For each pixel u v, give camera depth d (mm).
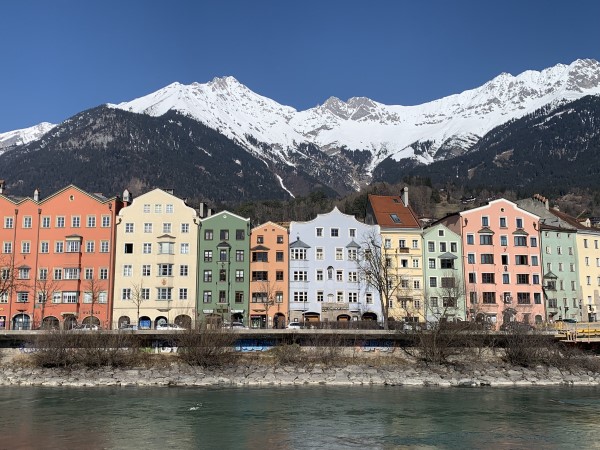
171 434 52781
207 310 115625
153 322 114688
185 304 115688
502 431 54750
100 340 89312
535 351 94125
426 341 93188
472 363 92875
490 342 96000
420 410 64312
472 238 125375
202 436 52250
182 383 83438
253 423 57312
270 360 90812
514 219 128250
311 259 119562
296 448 48844
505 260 125625
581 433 54031
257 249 118250
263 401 69188
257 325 116000
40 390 77438
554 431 54781
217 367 88375
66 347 88812
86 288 115062
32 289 114625
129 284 115875
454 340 94688
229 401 69000
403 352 94375
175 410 63312
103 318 114000
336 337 93500
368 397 72562
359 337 94125
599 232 135125
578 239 132375
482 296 122688
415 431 54688
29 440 50500
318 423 57500
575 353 96375
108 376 85125
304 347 92938
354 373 87812
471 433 53969
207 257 117750
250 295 117125
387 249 121062
